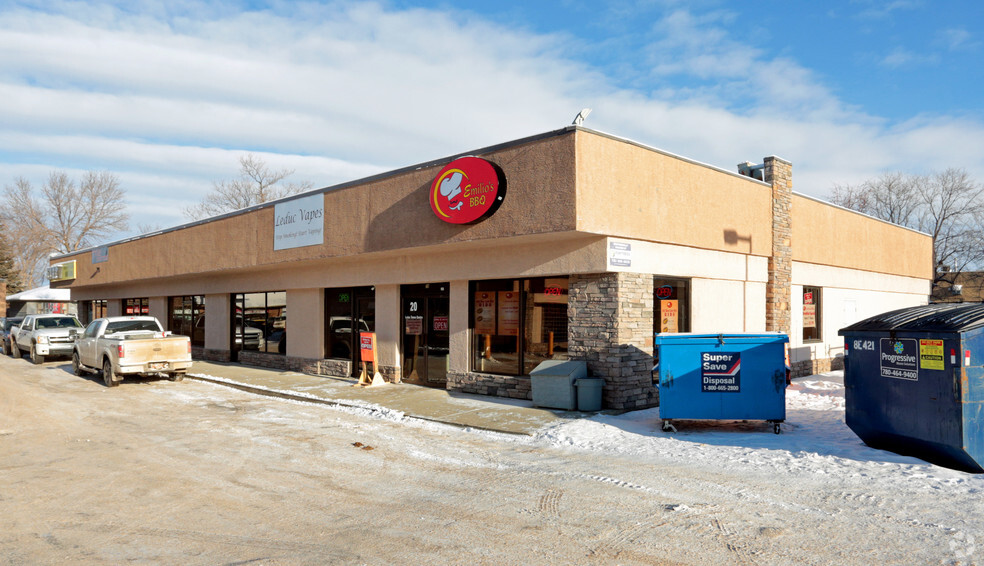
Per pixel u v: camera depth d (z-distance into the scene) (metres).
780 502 6.57
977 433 7.61
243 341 22.95
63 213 69.56
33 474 8.10
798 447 9.02
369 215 15.44
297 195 17.84
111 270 29.38
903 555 5.14
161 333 18.27
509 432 10.41
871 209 47.81
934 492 6.80
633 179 12.35
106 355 17.38
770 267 16.41
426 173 14.02
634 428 10.52
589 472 7.93
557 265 12.73
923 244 25.62
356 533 5.87
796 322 17.66
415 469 8.21
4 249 62.78
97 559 5.31
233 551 5.46
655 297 13.26
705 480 7.46
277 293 21.14
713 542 5.50
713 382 10.09
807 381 16.61
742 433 10.09
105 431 10.90
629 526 5.94
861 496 6.71
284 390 15.60
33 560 5.30
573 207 11.20
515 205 12.22
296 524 6.14
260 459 8.80
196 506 6.73
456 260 14.84
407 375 16.59
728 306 15.16
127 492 7.27
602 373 12.23
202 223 22.28
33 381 18.36
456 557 5.28
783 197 16.86
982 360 7.71
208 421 11.80
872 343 8.77
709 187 14.31
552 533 5.80
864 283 21.36
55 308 52.66
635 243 12.48
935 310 8.57
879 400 8.64
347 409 13.08
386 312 16.83
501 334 14.25
